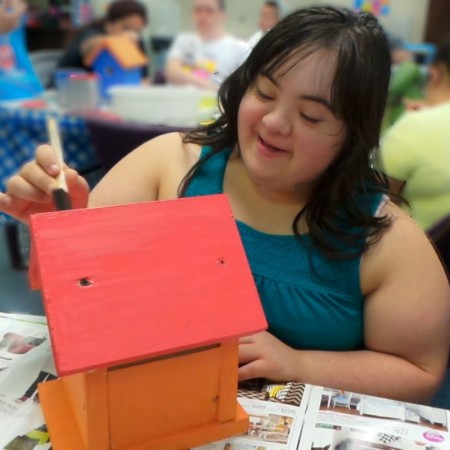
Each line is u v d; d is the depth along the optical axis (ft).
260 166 2.59
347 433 2.04
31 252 1.91
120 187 3.12
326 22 2.35
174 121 6.10
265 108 2.47
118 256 1.76
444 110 4.63
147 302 1.73
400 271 2.71
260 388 2.34
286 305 2.78
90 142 6.20
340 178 2.61
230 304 1.81
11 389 2.19
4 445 1.93
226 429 2.01
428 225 4.60
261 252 2.80
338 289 2.77
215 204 1.96
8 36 8.15
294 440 2.00
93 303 1.67
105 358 1.61
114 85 8.09
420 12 13.03
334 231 2.69
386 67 2.47
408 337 2.73
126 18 10.09
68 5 13.34
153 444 1.91
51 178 2.38
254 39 3.01
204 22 9.73
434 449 1.98
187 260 1.84
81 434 1.91
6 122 6.58
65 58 9.80
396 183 4.72
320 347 2.91
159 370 1.82
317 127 2.42
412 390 2.71
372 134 2.54
